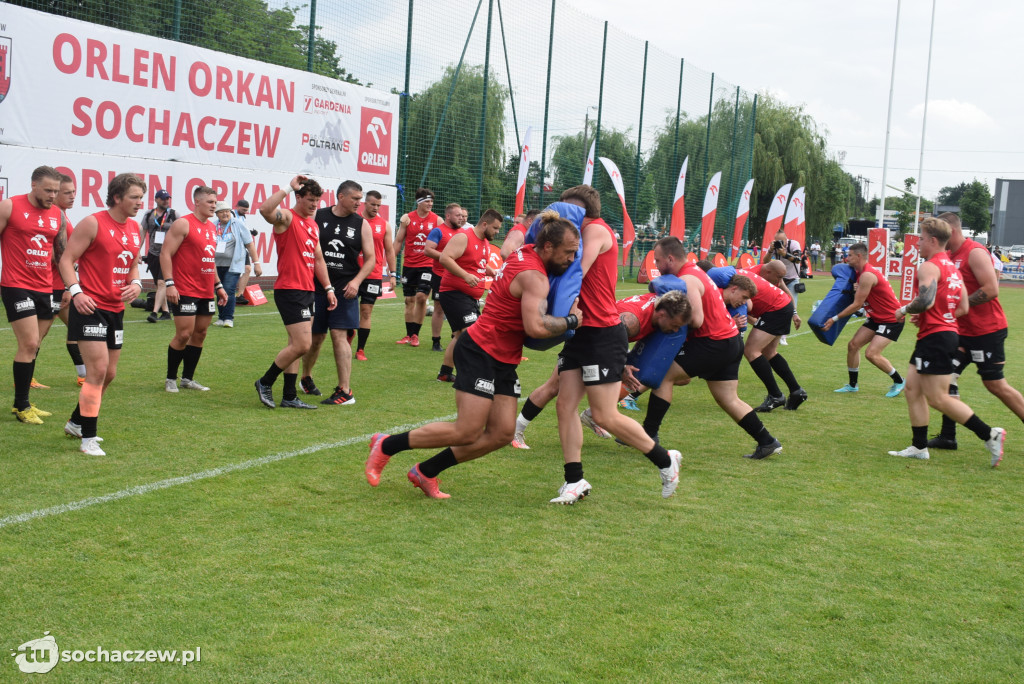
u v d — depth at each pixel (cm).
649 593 346
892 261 3616
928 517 464
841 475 553
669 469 477
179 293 704
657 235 2528
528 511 451
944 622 329
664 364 554
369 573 355
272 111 1570
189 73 1425
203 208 705
